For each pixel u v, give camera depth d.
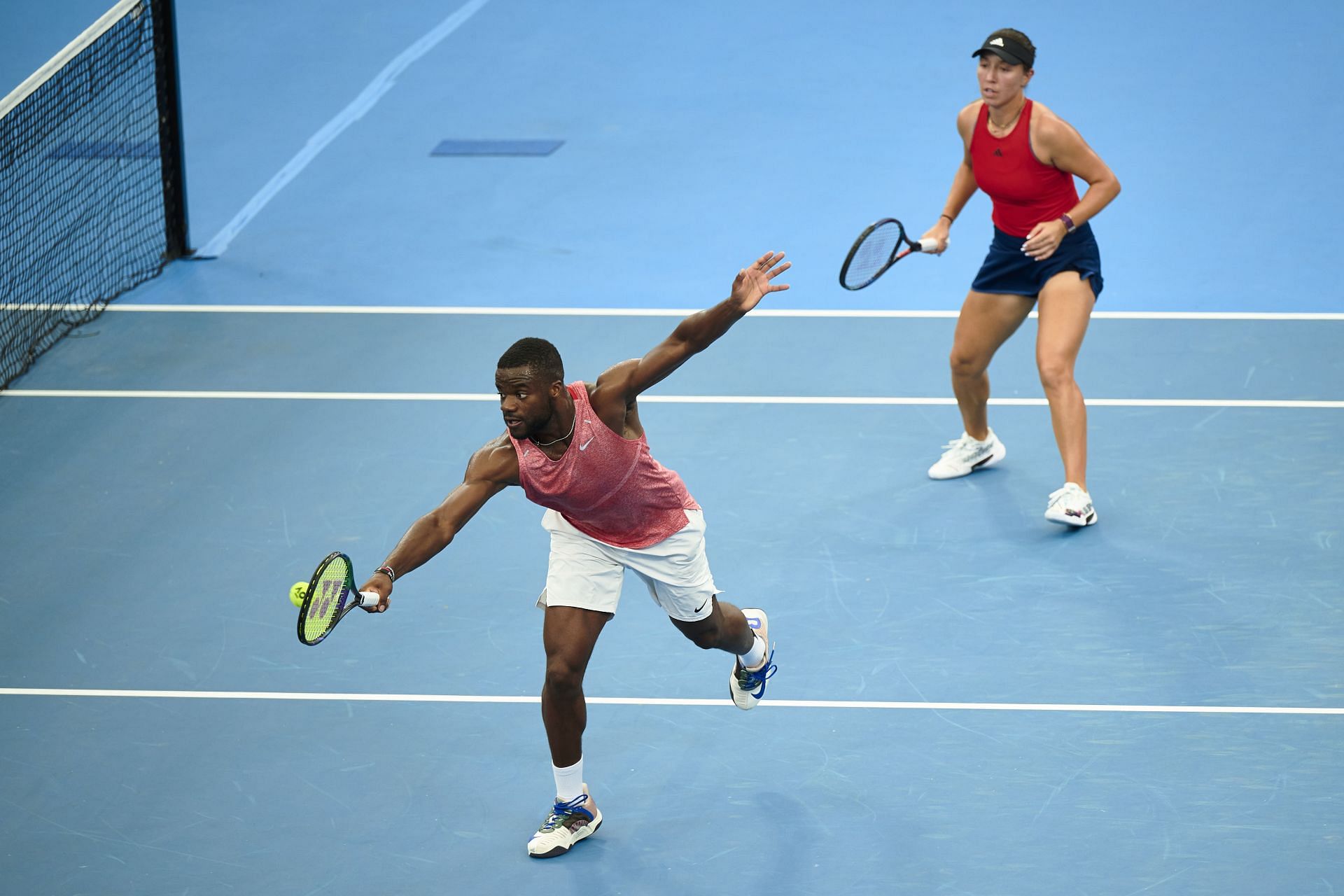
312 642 16.42
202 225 44.62
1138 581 26.98
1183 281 39.03
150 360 36.91
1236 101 49.84
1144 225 42.22
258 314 39.19
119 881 20.81
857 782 22.31
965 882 20.25
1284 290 38.31
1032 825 21.27
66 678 25.30
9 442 33.19
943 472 30.80
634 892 20.36
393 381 35.53
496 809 22.09
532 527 29.78
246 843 21.52
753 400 34.19
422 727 23.92
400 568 18.28
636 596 27.38
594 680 24.98
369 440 32.91
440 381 35.44
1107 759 22.55
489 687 24.89
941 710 23.84
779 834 21.34
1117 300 38.25
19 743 23.73
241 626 26.64
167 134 41.69
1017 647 25.33
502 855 21.17
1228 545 27.91
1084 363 35.12
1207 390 33.66
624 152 48.66
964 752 22.86
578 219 44.19
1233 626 25.58
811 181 45.97
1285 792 21.69
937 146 48.06
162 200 45.47
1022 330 37.09
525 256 42.00
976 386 29.91
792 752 23.05
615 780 22.56
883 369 35.47
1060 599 26.56
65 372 36.38
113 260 42.19
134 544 29.20
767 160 47.59
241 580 27.97
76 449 32.81
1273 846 20.64
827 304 38.81
